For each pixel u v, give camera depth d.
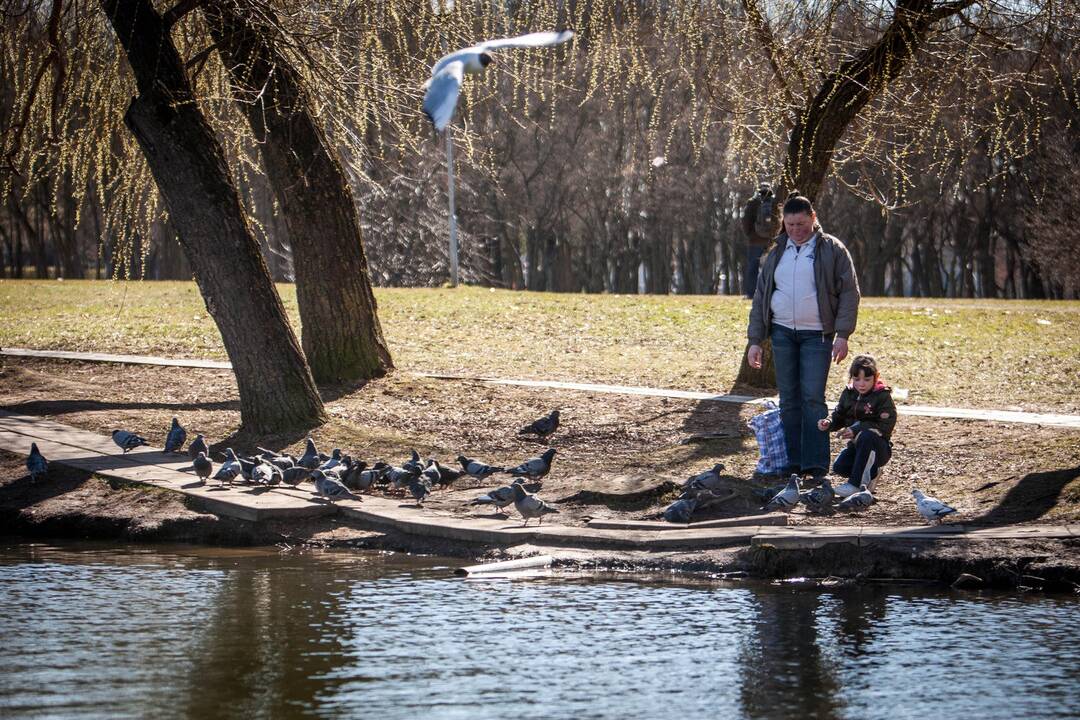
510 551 10.66
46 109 15.84
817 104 16.89
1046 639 7.69
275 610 8.55
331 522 11.96
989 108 15.88
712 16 16.08
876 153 16.56
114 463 13.81
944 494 11.70
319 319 18.09
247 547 11.46
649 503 11.96
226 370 20.53
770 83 16.45
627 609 8.60
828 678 6.88
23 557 10.80
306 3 14.70
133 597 8.99
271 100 16.09
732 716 6.22
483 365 21.70
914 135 16.19
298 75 15.14
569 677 6.90
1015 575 9.35
